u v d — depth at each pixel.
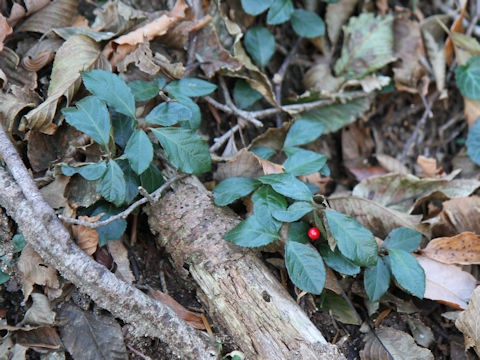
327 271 0.37
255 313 0.34
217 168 0.40
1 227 0.35
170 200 0.37
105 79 0.35
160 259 0.38
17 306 0.34
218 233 0.35
